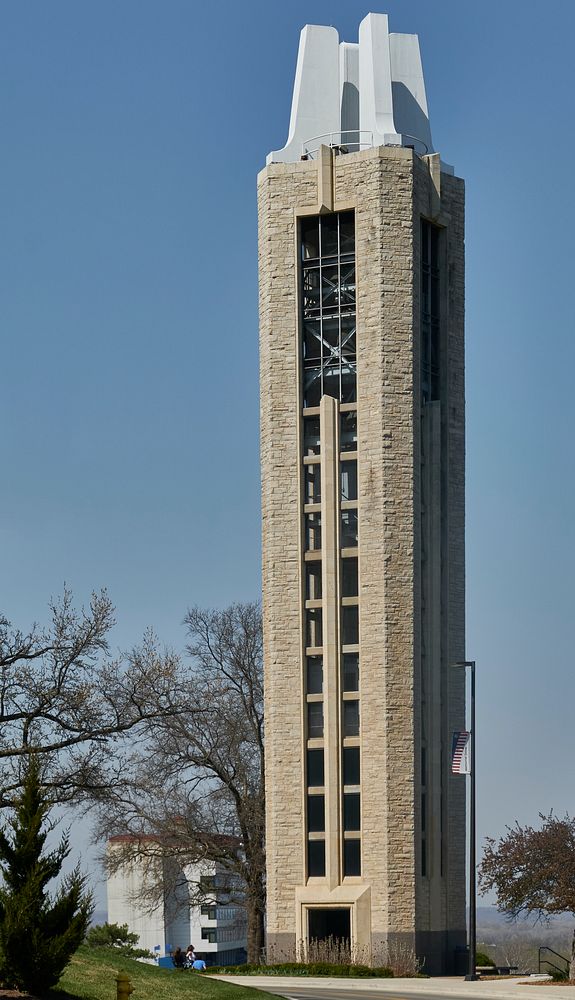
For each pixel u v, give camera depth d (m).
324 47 70.56
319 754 63.69
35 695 48.31
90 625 49.75
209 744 70.75
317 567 66.19
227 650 73.69
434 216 68.19
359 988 46.09
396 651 62.81
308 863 62.91
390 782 61.62
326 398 65.44
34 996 30.28
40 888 30.34
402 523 63.84
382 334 64.88
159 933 127.06
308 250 69.19
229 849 70.62
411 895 60.88
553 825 56.56
